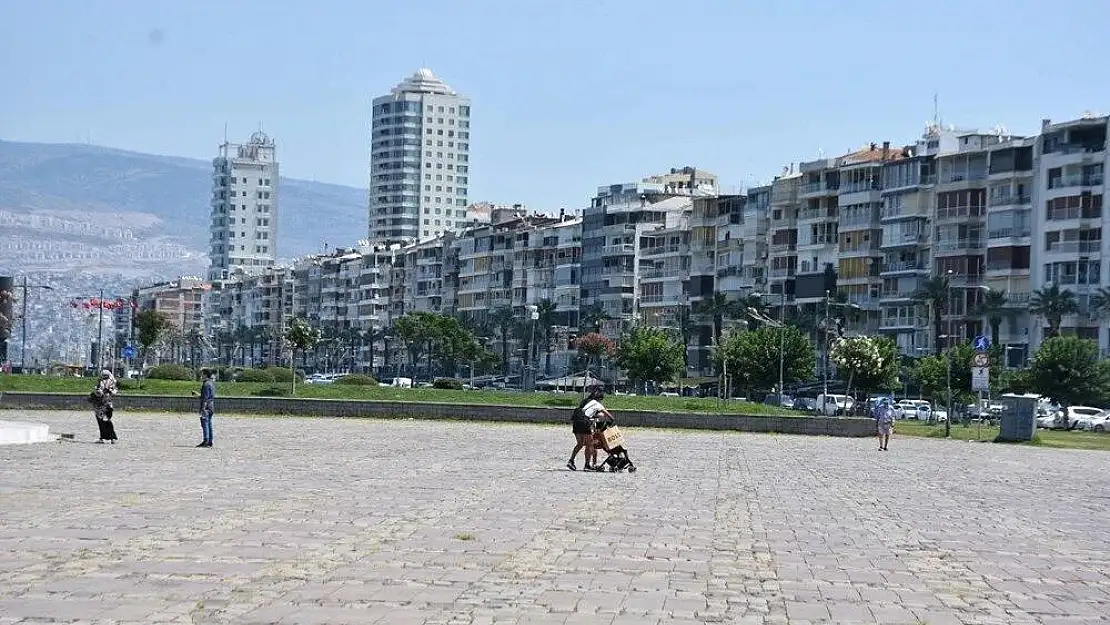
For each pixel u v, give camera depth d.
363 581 16.92
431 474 37.78
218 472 36.44
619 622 14.60
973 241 136.88
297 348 133.62
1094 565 21.11
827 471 45.84
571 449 54.12
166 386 101.69
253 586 16.30
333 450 49.78
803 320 152.12
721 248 174.00
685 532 24.06
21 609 14.51
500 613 14.94
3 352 172.12
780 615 15.48
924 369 117.06
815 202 158.25
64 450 45.84
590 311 192.50
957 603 16.78
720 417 80.38
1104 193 124.69
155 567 17.67
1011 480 43.56
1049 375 110.81
